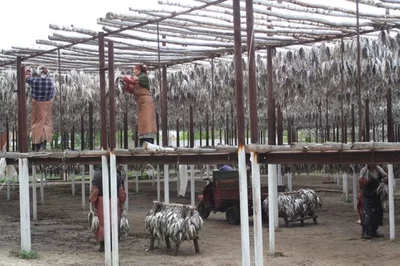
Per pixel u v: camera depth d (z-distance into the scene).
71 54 11.82
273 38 10.63
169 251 11.11
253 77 7.37
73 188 23.62
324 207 17.91
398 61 11.98
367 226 12.04
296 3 8.31
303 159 7.05
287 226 13.98
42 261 10.38
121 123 21.53
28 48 11.20
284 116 21.67
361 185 12.18
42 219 16.48
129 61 12.84
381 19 9.20
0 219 16.75
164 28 9.66
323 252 10.70
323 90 14.02
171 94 16.28
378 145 6.29
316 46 12.01
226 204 15.13
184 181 15.77
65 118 19.33
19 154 10.89
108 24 9.28
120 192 11.21
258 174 7.17
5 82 15.62
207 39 10.51
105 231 9.50
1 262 10.20
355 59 11.60
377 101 16.98
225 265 9.77
